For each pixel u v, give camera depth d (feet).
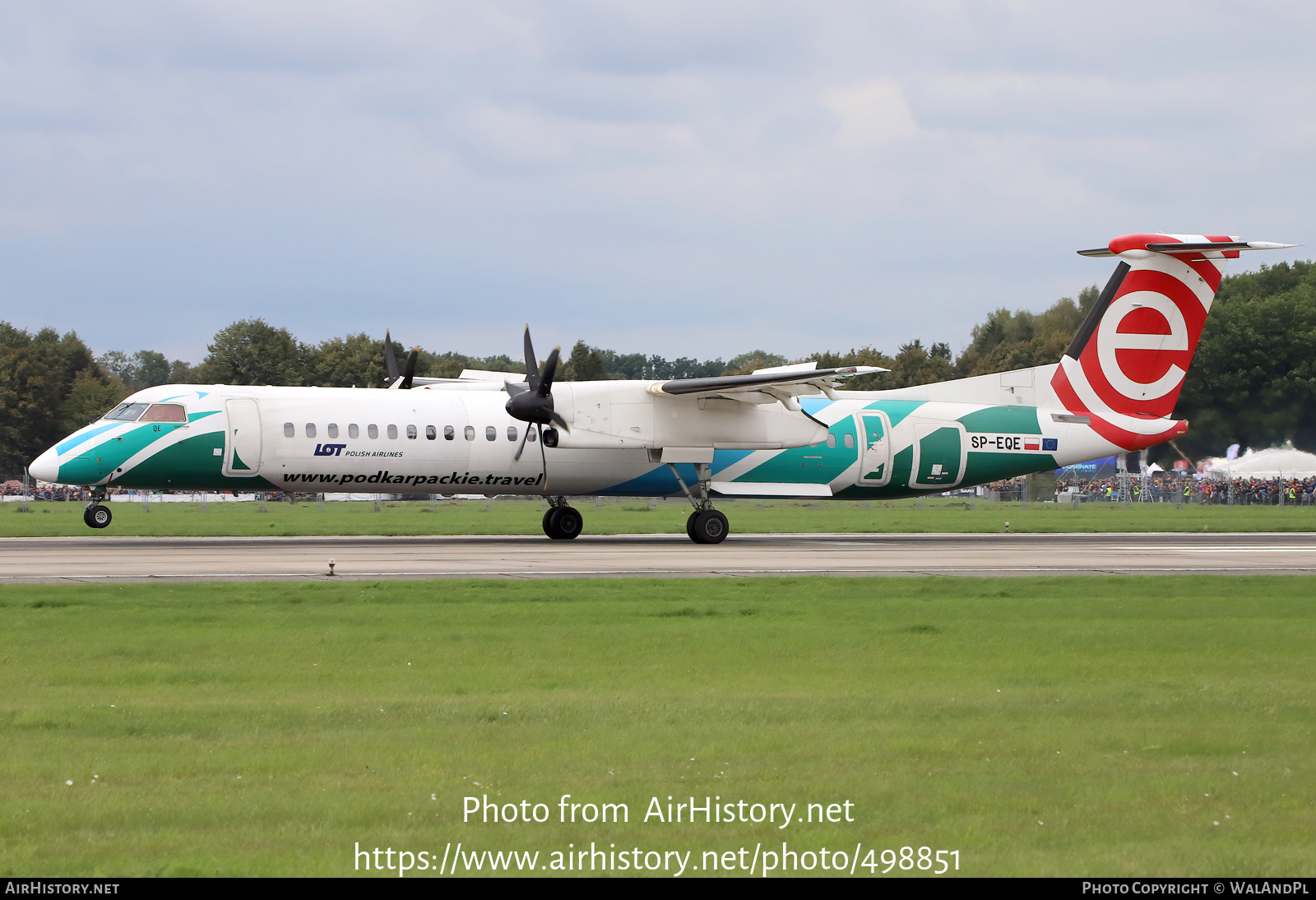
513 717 84.07
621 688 95.35
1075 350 295.69
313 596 149.69
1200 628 129.70
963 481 290.76
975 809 63.52
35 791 65.57
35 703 87.97
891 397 289.53
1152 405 298.56
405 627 126.11
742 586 166.40
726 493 272.72
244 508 516.73
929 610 143.02
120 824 60.34
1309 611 144.77
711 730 80.74
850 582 171.22
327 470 247.29
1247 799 65.31
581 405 256.11
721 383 250.16
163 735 78.38
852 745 76.64
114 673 99.66
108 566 188.24
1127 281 293.43
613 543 263.29
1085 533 320.09
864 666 105.91
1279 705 89.76
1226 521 391.04
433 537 283.59
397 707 87.04
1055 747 76.43
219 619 130.72
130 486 242.78
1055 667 106.11
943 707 88.53
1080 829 60.34
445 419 254.06
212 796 65.00
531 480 261.44
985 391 293.64
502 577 175.42
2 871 53.78
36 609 136.77
